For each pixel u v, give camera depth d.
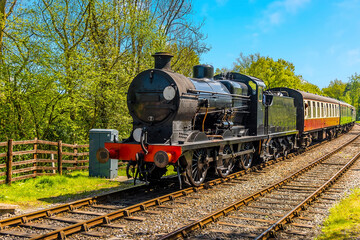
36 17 11.70
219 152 9.16
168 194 7.46
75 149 11.26
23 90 11.25
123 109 14.75
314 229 5.54
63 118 12.28
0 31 10.93
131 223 5.72
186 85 8.33
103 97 14.04
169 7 21.27
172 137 7.85
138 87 8.36
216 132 9.59
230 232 5.28
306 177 10.52
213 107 9.43
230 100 10.33
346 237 4.97
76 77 12.06
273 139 13.55
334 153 16.69
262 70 39.31
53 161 10.27
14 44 10.84
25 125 11.89
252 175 10.76
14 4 12.19
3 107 11.05
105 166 10.38
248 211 6.53
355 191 8.31
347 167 12.24
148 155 7.64
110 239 4.95
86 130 14.62
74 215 6.20
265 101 12.98
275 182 9.56
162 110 7.97
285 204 7.15
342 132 33.38
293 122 16.08
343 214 6.25
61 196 7.82
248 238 5.05
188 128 8.56
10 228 5.42
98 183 9.58
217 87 9.89
